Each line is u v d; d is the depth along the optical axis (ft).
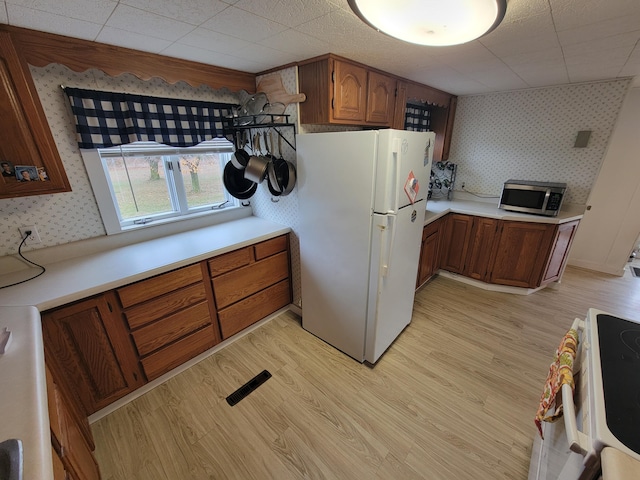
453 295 9.68
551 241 8.77
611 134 8.49
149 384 6.01
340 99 6.12
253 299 7.50
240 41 4.89
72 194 5.76
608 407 2.49
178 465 4.66
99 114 5.58
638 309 8.81
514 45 5.24
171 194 7.49
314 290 7.18
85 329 4.80
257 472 4.55
